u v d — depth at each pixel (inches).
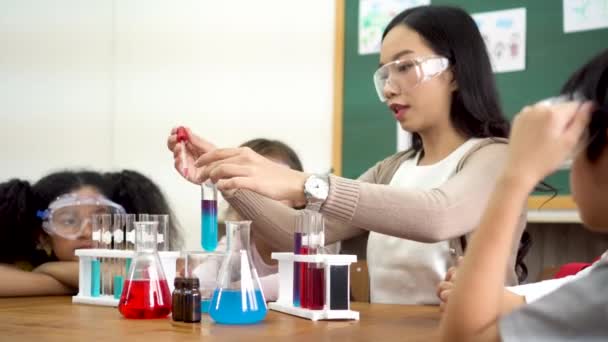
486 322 23.7
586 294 21.8
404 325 36.0
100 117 121.4
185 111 115.2
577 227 81.2
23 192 62.2
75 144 122.9
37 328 33.4
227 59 111.8
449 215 42.3
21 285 52.4
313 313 37.6
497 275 24.1
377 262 58.3
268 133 107.4
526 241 58.4
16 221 61.6
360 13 99.4
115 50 121.0
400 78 52.3
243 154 40.5
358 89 99.0
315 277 38.5
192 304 36.0
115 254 44.8
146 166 117.7
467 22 53.7
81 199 58.7
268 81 107.8
